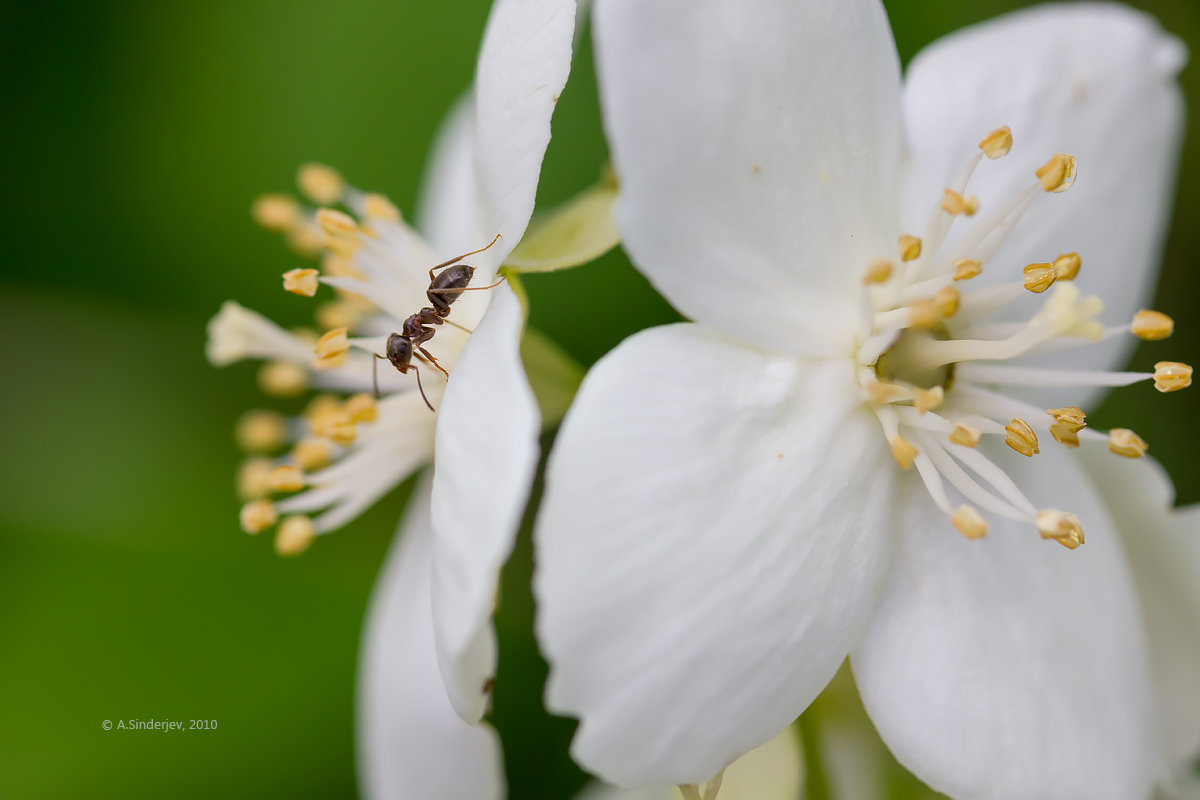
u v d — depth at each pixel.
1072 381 0.12
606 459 0.11
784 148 0.12
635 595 0.11
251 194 0.16
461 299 0.13
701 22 0.12
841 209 0.12
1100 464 0.13
